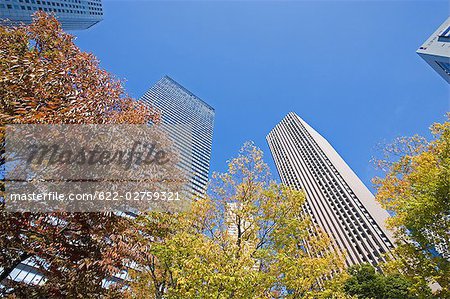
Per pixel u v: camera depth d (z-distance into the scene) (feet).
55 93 24.93
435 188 38.17
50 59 30.40
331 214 217.15
